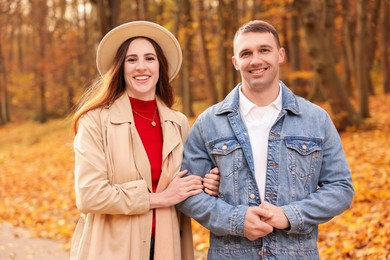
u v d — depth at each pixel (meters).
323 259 4.79
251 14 17.25
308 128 2.61
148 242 2.76
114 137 2.77
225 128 2.68
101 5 8.52
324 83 11.30
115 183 2.73
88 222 2.77
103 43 2.89
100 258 2.71
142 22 2.85
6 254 5.69
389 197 6.26
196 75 24.83
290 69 19.25
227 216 2.53
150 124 2.92
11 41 29.98
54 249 5.93
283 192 2.54
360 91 13.25
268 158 2.58
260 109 2.64
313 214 2.50
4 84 31.91
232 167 2.61
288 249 2.56
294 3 10.98
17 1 12.65
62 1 27.12
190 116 19.19
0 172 13.45
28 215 7.91
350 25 18.06
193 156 2.79
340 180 2.59
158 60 2.98
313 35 11.01
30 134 22.80
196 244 5.69
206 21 20.06
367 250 4.63
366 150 9.38
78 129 2.85
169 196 2.73
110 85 2.89
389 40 22.56
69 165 13.08
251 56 2.58
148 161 2.79
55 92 31.66
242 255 2.62
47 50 28.30
